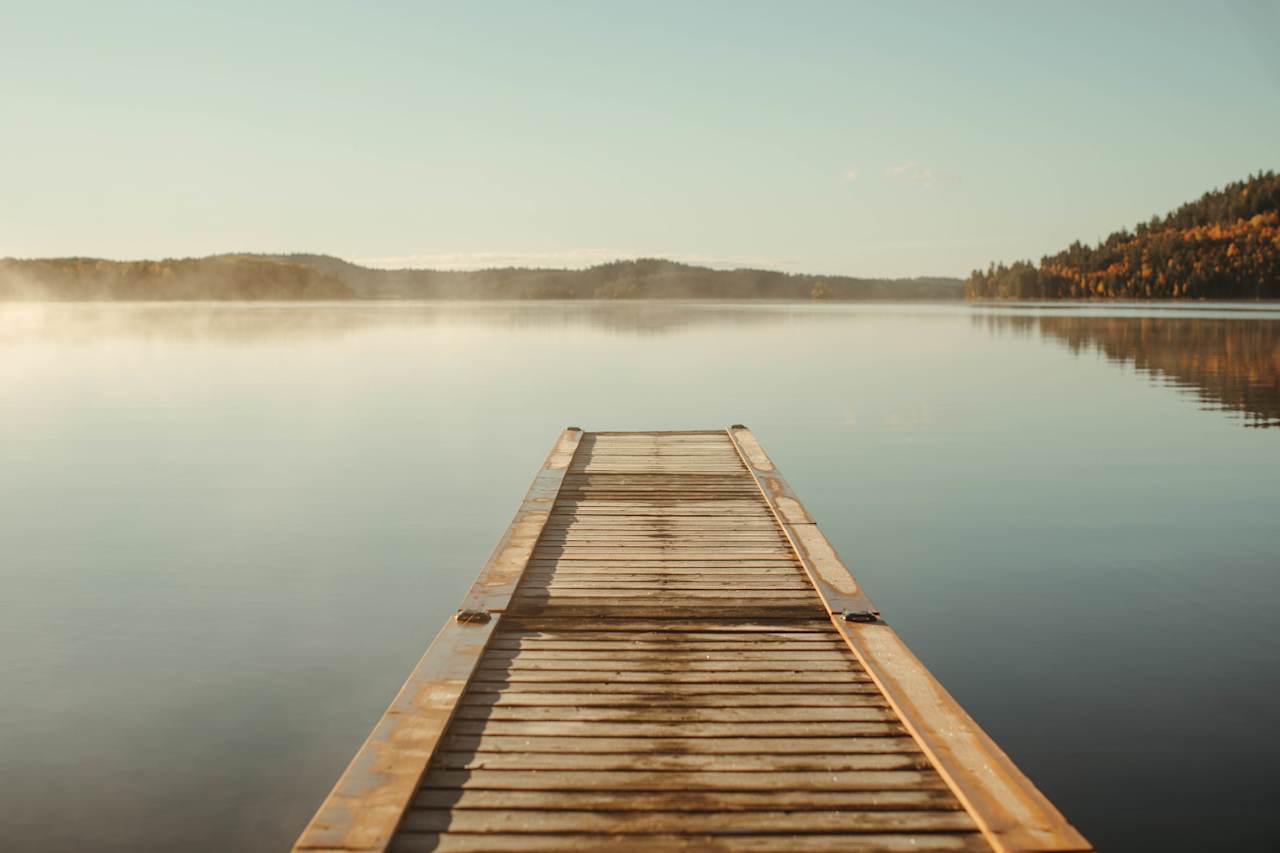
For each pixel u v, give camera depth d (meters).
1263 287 141.62
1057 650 7.63
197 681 7.23
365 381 30.58
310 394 26.91
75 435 19.73
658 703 5.18
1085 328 60.47
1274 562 9.91
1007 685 6.96
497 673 5.60
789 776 4.38
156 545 11.25
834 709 5.10
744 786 4.29
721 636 6.23
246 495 14.14
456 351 43.69
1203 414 21.16
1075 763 5.79
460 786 4.29
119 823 5.25
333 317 86.50
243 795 5.56
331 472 16.02
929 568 9.98
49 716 6.59
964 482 14.39
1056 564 10.01
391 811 3.98
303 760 5.98
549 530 8.95
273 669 7.48
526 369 34.78
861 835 3.91
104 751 6.08
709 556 8.06
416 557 10.81
